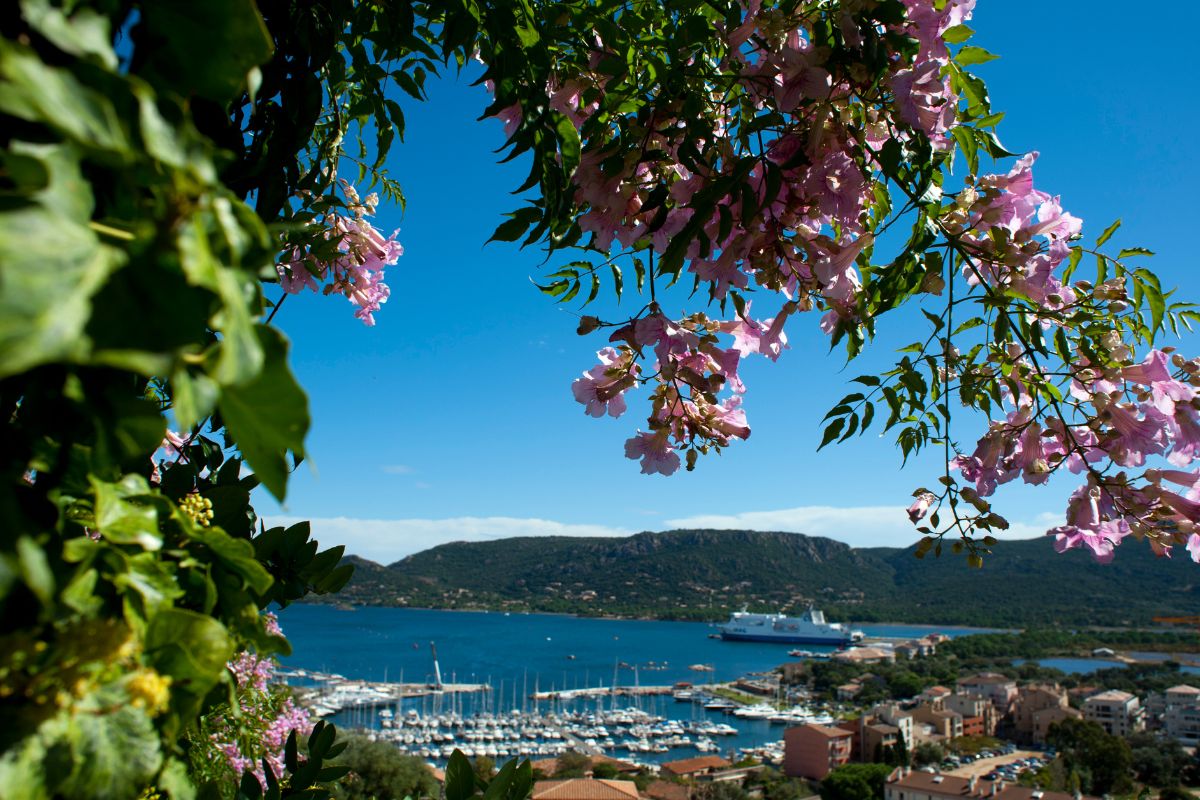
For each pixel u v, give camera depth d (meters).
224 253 0.57
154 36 0.69
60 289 0.47
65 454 0.69
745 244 1.88
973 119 1.97
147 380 1.27
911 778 54.47
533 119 1.73
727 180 1.71
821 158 1.79
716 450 2.29
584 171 1.94
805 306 2.13
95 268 0.50
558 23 1.87
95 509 0.70
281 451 0.57
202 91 0.72
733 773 64.88
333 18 1.74
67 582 0.61
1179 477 2.17
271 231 0.81
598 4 1.87
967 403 2.40
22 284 0.45
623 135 1.94
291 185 1.76
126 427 0.65
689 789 56.44
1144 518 2.23
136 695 0.62
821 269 1.90
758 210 1.71
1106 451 2.24
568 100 2.00
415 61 2.35
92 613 0.65
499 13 1.70
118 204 0.60
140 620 0.67
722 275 1.94
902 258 1.97
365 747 24.28
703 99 1.87
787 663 133.75
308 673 112.69
